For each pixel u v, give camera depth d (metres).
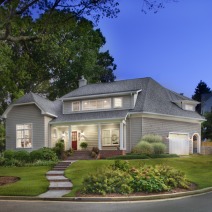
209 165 28.75
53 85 57.03
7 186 19.22
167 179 18.28
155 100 37.69
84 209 13.34
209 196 16.67
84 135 39.03
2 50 27.75
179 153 37.38
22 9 16.23
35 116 38.75
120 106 37.00
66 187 18.84
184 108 40.25
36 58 46.22
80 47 53.22
